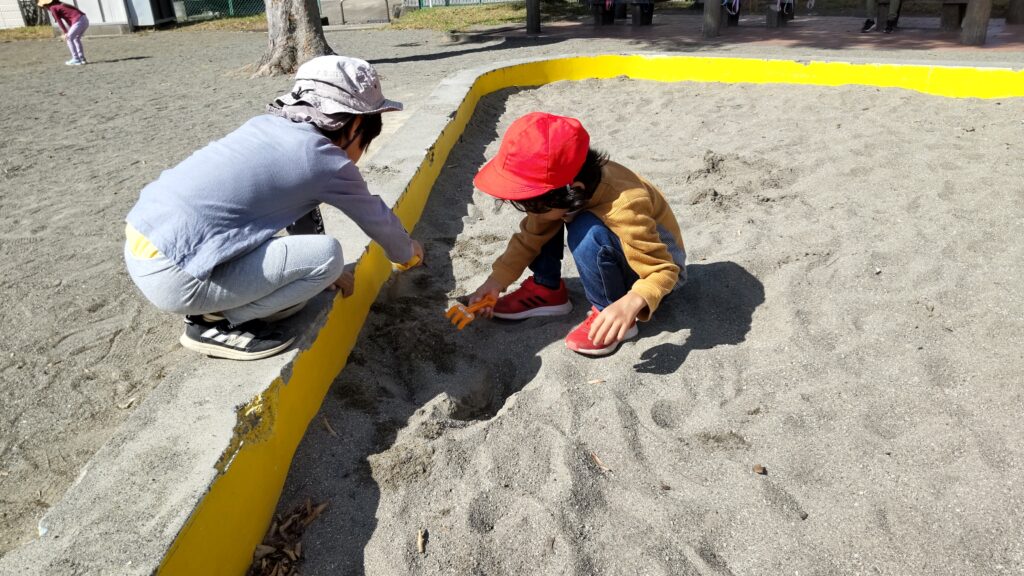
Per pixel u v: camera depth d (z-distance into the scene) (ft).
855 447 6.67
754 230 11.30
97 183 16.84
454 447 6.88
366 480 6.59
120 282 11.59
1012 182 12.48
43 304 10.95
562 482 6.41
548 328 8.97
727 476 6.46
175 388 6.49
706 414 7.28
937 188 12.49
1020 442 6.53
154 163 18.39
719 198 13.02
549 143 7.22
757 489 6.27
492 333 9.04
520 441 6.95
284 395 6.72
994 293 8.97
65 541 4.89
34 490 7.41
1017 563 5.41
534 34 40.52
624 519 6.07
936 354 7.91
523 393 7.68
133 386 8.93
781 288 9.45
